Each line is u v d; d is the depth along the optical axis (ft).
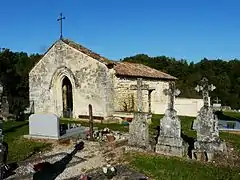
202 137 44.68
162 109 102.94
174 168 39.86
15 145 54.39
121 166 41.50
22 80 141.18
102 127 70.69
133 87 50.11
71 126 68.49
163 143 46.78
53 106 89.40
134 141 48.96
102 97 80.23
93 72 81.61
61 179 38.01
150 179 36.68
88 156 47.06
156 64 233.35
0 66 147.95
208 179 36.37
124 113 79.46
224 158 44.04
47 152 50.42
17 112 91.25
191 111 101.76
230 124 78.89
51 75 89.04
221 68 255.70
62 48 86.74
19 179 37.93
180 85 161.07
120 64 94.07
